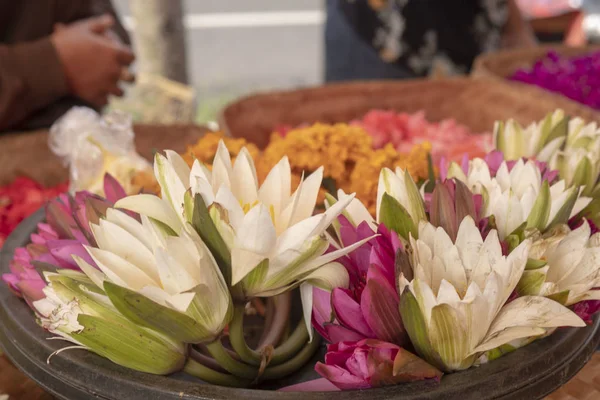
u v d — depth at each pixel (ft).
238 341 1.59
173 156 1.59
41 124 4.05
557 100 3.51
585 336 1.65
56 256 1.65
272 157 2.18
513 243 1.62
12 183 3.29
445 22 5.20
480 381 1.50
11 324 1.67
